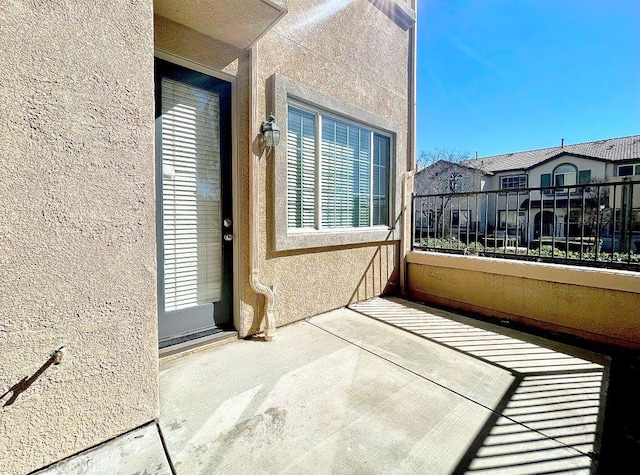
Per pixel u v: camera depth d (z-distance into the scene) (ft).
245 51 9.98
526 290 12.11
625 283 9.81
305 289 12.32
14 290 4.56
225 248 10.16
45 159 4.76
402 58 16.90
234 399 6.89
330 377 7.89
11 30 4.42
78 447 5.22
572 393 7.29
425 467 5.06
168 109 8.82
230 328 10.29
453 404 6.81
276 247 10.89
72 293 5.09
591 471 4.98
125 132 5.60
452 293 14.57
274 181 10.78
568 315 11.06
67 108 4.94
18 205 4.56
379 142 15.92
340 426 6.04
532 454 5.36
